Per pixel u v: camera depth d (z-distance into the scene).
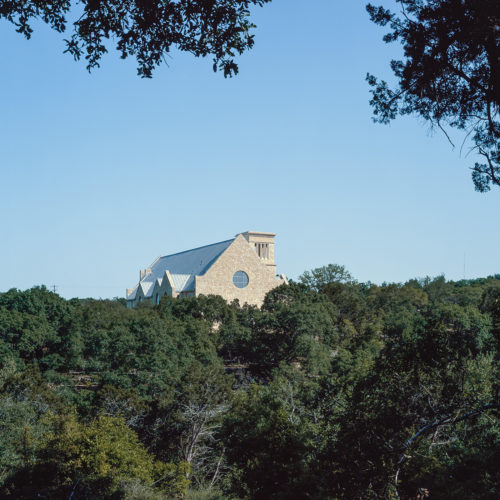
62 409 42.91
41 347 61.69
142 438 46.38
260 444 19.83
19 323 57.34
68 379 55.34
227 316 76.50
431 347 14.02
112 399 45.41
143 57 12.26
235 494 29.64
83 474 26.91
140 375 51.28
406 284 140.38
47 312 63.53
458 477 13.02
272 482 18.88
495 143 14.25
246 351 71.94
